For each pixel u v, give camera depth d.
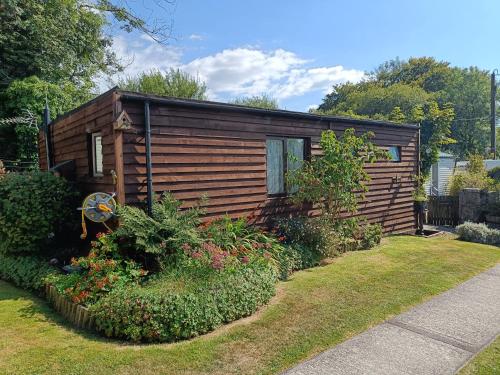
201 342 3.66
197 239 5.07
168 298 3.87
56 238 6.60
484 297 5.06
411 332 3.93
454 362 3.29
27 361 3.26
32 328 4.03
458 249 8.16
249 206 6.98
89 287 4.39
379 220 9.72
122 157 5.37
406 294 5.10
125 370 3.12
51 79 15.27
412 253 7.71
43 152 9.34
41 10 14.47
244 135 6.86
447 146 32.19
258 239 6.55
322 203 7.77
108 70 18.86
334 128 8.51
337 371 3.13
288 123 7.60
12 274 5.75
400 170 10.33
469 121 32.41
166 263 4.88
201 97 20.55
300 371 3.13
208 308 3.96
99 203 5.25
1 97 13.23
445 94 33.22
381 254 7.61
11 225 6.01
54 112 13.35
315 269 6.45
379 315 4.37
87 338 3.78
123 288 4.27
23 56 14.38
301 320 4.20
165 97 5.67
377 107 31.78
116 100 5.27
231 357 3.36
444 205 12.12
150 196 5.52
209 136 6.36
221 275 4.55
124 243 5.01
